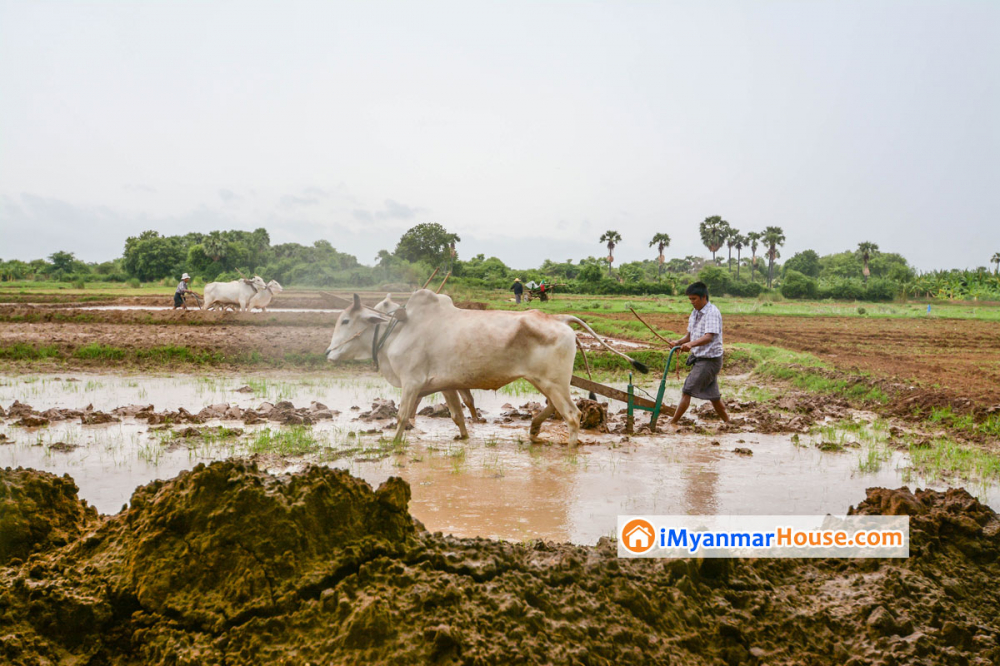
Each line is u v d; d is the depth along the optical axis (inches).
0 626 122.9
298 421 338.0
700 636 132.5
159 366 545.6
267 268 2645.2
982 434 329.4
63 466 253.0
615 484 244.1
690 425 353.7
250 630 119.3
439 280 2277.3
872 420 378.3
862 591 148.9
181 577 127.1
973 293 2469.2
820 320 1289.4
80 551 140.4
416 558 135.3
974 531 167.5
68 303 1291.8
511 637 120.5
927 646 132.3
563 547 156.6
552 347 295.3
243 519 130.0
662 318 1149.1
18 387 440.8
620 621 130.0
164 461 260.5
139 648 122.6
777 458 286.2
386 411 364.2
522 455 287.6
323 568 128.3
